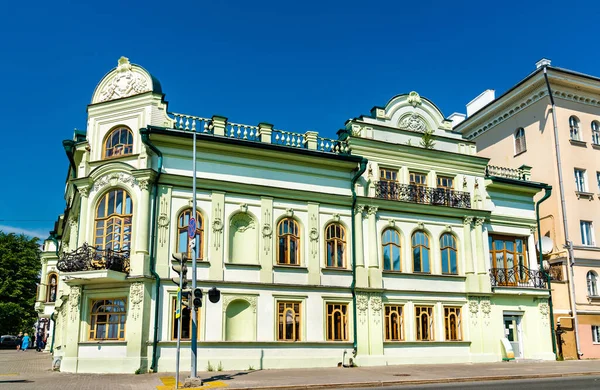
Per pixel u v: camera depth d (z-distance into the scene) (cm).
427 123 3095
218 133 2539
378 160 2872
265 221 2544
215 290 1897
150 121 2442
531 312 3095
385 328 2706
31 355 3844
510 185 3198
